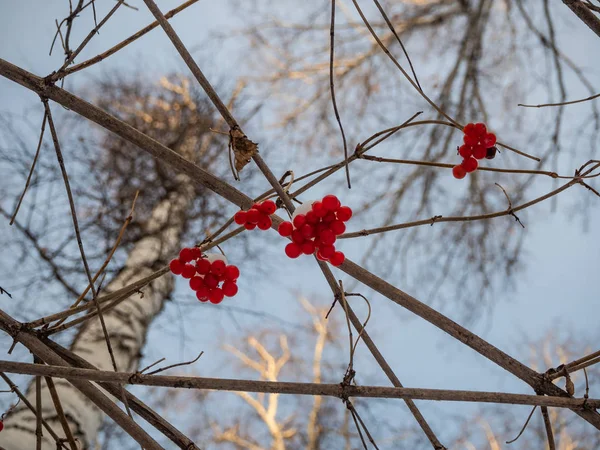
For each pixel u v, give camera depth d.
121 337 3.80
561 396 1.88
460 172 1.95
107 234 4.89
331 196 1.65
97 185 5.23
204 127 5.92
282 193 1.90
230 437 7.56
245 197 1.95
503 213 2.04
